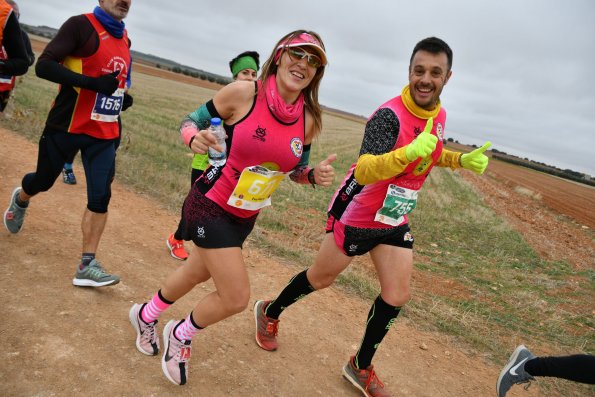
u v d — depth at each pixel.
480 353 4.32
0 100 4.16
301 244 6.40
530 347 4.71
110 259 4.26
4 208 4.62
